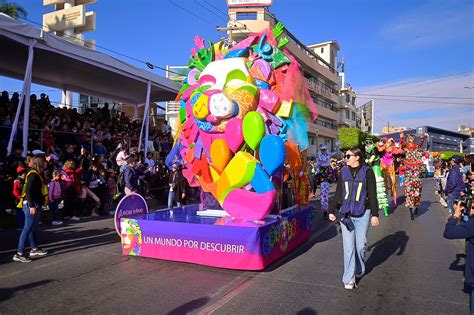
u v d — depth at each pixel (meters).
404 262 6.38
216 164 6.27
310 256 6.60
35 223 6.34
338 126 57.75
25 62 13.20
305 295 4.70
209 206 7.22
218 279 5.25
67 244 7.38
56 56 12.33
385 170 12.49
